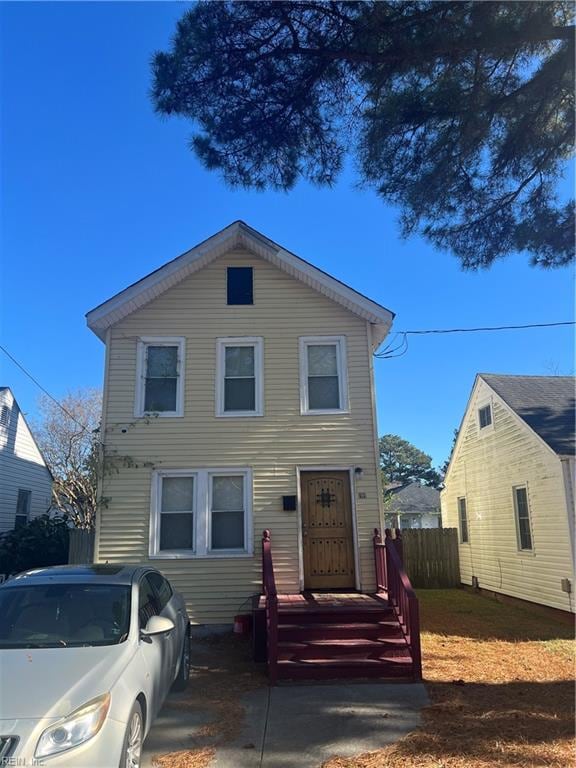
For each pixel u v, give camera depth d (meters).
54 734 3.78
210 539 10.84
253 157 7.75
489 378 16.52
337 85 7.52
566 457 12.09
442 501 20.75
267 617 8.19
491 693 6.77
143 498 10.91
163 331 11.64
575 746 5.14
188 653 7.32
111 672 4.40
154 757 5.12
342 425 11.26
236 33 6.94
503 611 13.41
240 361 11.68
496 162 8.30
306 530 10.88
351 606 8.87
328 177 8.01
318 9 6.88
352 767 4.86
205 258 11.80
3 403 18.88
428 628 11.12
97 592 5.59
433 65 7.44
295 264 11.56
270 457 11.11
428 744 5.25
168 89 7.18
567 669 7.92
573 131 7.88
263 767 4.91
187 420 11.23
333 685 7.19
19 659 4.52
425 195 8.20
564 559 12.02
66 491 30.23
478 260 8.75
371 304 11.53
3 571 16.17
